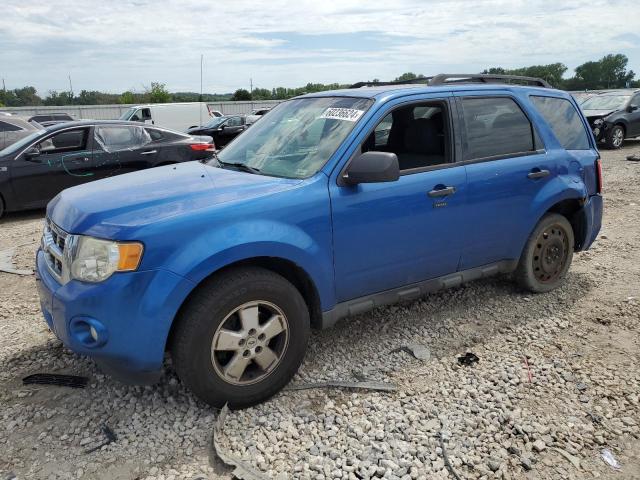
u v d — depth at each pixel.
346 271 3.39
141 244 2.68
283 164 3.51
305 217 3.14
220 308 2.85
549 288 4.79
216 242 2.82
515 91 4.39
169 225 2.75
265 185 3.20
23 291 5.08
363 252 3.43
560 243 4.75
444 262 3.91
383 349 3.81
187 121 24.12
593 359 3.68
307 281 3.27
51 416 3.03
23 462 2.66
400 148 4.14
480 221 4.02
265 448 2.75
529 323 4.23
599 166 4.93
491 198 4.04
